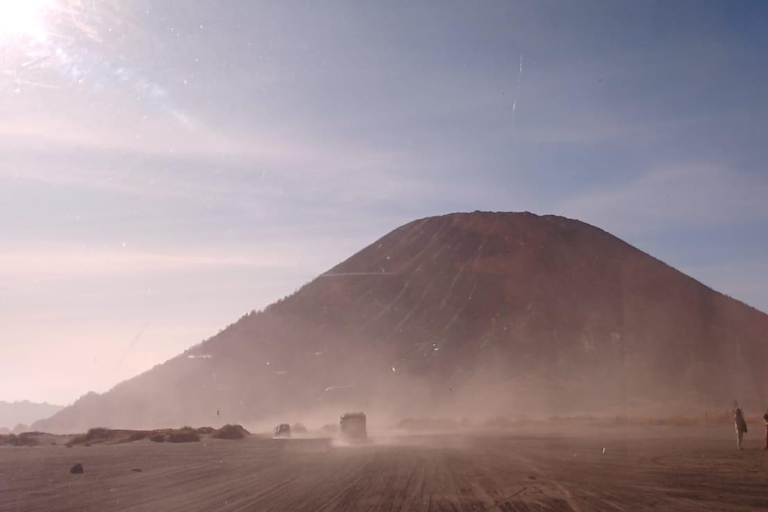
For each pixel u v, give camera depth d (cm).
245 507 1791
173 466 3203
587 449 3841
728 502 1798
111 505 1862
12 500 1992
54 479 2595
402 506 1789
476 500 1884
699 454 3303
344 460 3434
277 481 2447
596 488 2100
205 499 1961
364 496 1992
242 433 7000
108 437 6469
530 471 2655
